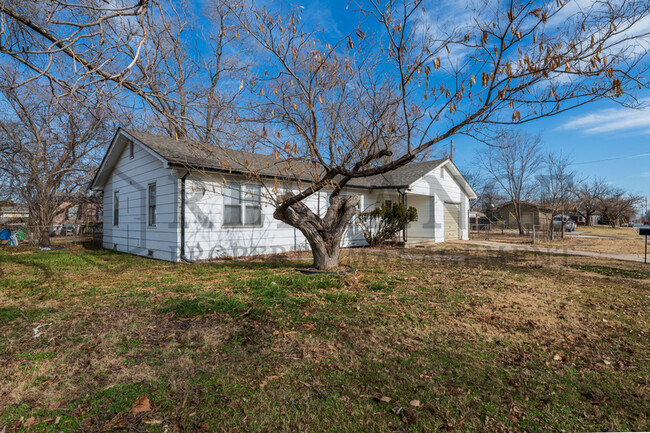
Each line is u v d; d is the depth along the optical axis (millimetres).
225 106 5410
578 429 2102
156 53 4703
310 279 6316
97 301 5023
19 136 13391
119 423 2154
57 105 3707
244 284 6004
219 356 3107
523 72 4191
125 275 7387
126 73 4027
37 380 2688
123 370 2844
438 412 2268
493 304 4855
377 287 5824
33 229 15242
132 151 12008
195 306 4598
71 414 2260
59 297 5289
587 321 4133
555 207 21703
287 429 2092
